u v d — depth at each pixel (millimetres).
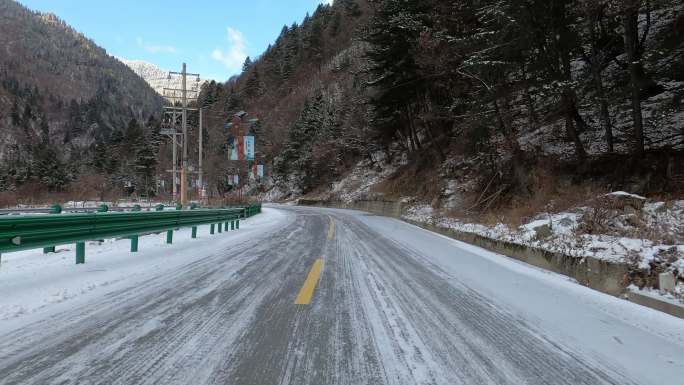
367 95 38031
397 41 26516
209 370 3406
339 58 101812
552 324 4797
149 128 130500
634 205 10141
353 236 14250
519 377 3395
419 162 34406
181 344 3951
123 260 8695
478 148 21297
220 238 13594
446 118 24953
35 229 6730
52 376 3260
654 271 6121
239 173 76438
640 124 12773
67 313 4887
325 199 57062
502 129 19438
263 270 7707
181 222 12602
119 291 5992
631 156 12938
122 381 3193
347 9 120188
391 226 19531
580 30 15617
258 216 29734
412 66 26734
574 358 3820
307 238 13531
